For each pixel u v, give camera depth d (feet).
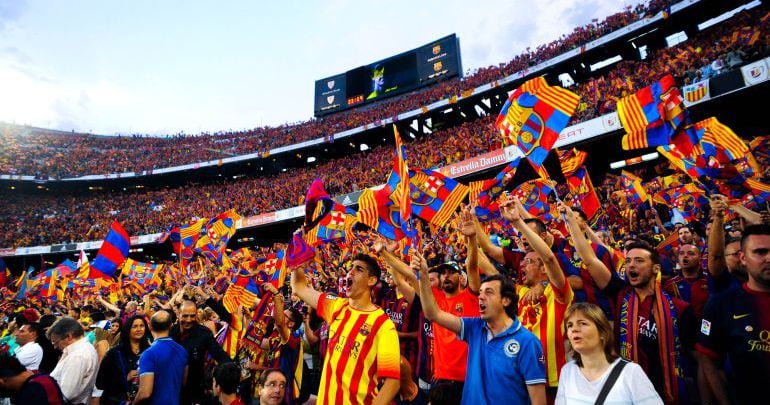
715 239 12.00
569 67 91.40
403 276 15.64
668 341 10.60
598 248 14.48
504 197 11.96
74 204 143.02
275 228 118.73
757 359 8.38
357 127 116.06
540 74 91.15
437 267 15.53
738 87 48.14
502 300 10.06
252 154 128.47
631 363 8.26
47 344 20.53
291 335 18.52
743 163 23.57
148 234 119.14
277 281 24.09
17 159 145.18
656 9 74.59
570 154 22.52
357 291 10.83
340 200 94.02
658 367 10.57
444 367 13.14
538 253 11.27
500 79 94.99
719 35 64.18
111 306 30.99
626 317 11.38
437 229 44.34
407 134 122.93
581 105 68.59
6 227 128.16
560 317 11.37
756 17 60.75
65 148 160.25
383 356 9.89
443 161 85.81
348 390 9.93
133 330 16.76
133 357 16.66
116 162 147.54
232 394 13.23
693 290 13.09
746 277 11.45
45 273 53.31
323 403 10.25
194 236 31.76
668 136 15.96
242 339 18.33
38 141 160.66
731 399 8.93
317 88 146.30
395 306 18.30
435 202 17.84
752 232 8.80
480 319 10.71
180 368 14.38
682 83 58.59
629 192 35.47
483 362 10.03
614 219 36.63
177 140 165.68
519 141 15.79
